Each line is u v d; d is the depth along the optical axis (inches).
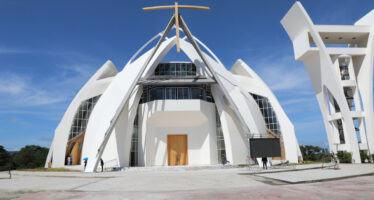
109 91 999.6
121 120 952.3
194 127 1027.9
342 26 968.9
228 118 969.5
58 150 1063.6
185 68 1125.1
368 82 940.6
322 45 932.0
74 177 627.2
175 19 856.9
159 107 968.3
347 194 291.0
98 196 314.7
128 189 385.1
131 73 995.9
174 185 422.9
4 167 1025.5
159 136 1013.8
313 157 1863.9
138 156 991.6
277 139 738.8
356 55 979.9
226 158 948.0
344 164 836.6
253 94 1194.6
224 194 309.7
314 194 295.6
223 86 912.9
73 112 1111.0
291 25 1032.2
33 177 644.7
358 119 953.5
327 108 990.4
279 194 300.5
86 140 1023.6
